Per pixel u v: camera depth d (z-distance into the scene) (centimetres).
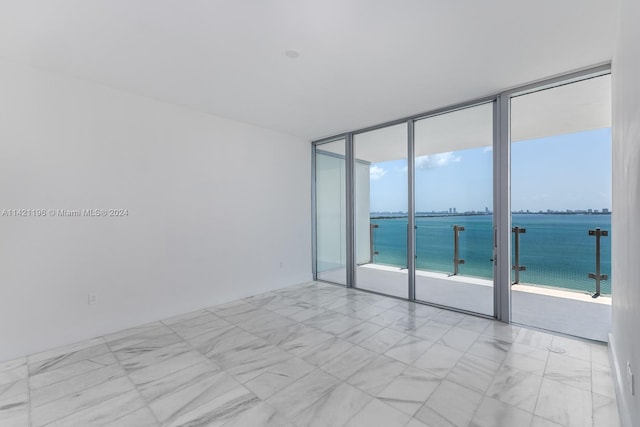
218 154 402
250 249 438
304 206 524
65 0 182
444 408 187
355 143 486
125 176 319
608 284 363
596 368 231
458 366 237
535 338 287
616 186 212
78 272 288
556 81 288
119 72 279
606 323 316
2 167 251
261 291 452
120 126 316
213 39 227
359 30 215
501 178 326
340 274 513
